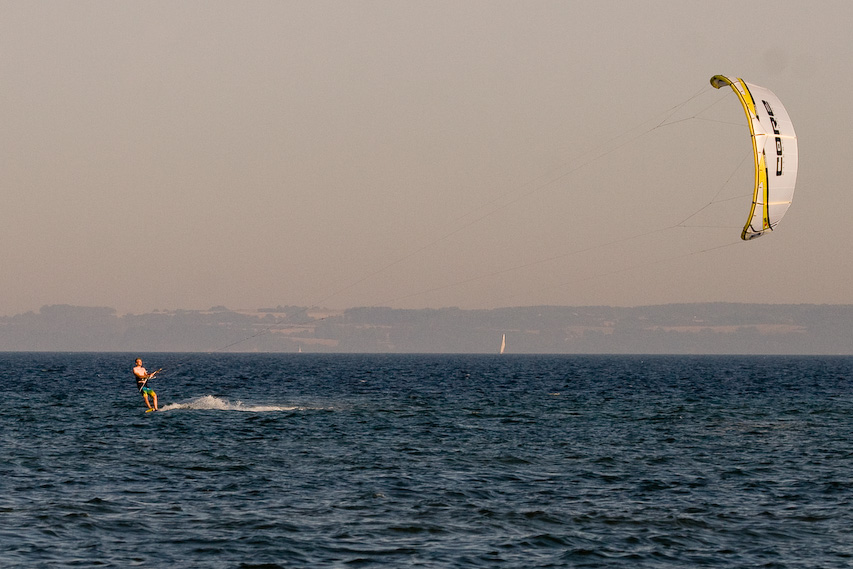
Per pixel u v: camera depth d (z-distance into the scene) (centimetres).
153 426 17312
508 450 14238
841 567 7512
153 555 7619
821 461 13225
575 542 8225
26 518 8781
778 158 12938
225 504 9650
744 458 13512
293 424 18025
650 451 14262
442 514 9275
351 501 9875
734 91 12912
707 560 7700
